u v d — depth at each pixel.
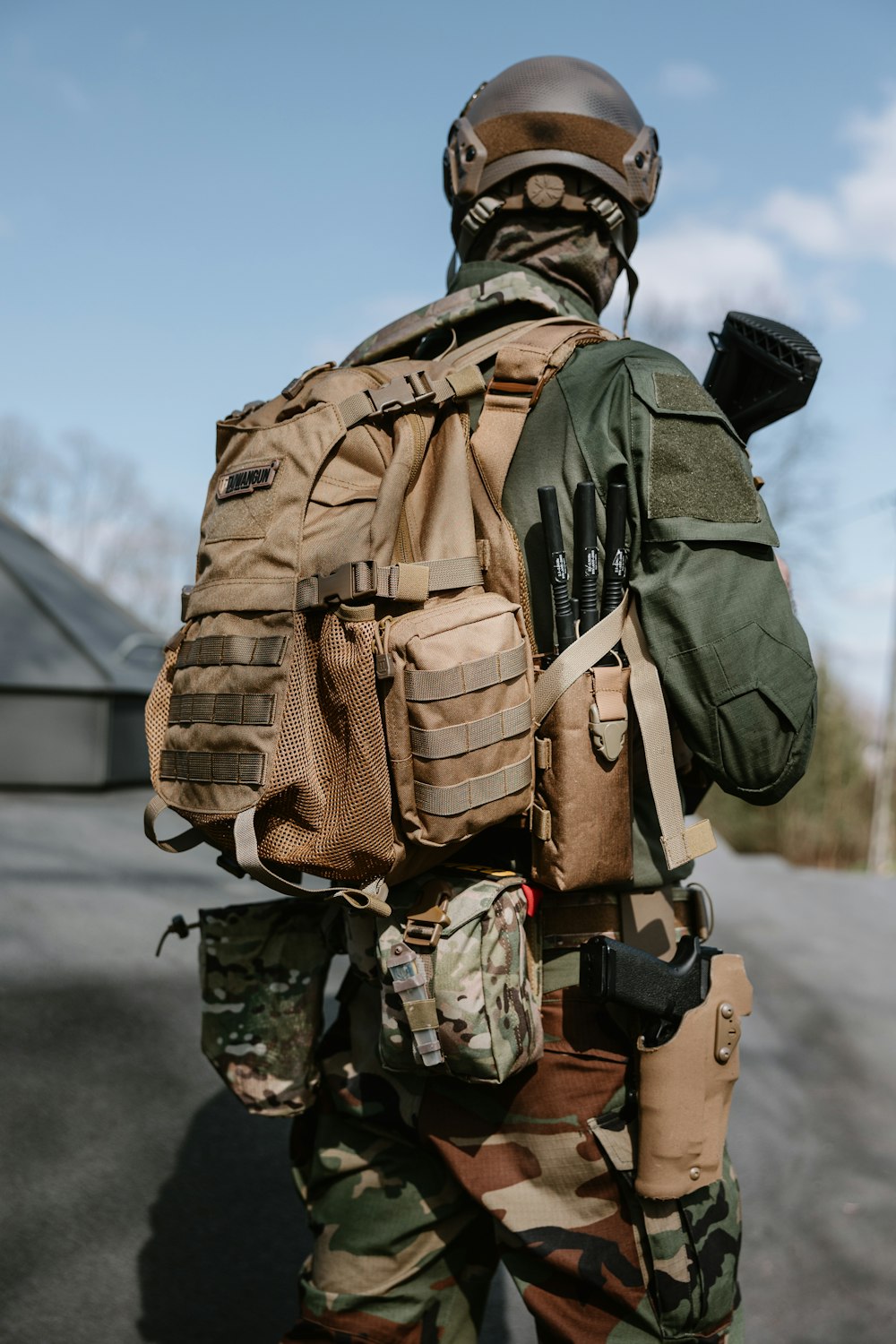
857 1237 2.82
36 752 6.17
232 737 1.27
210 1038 1.65
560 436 1.35
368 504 1.30
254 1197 2.62
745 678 1.26
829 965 4.82
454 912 1.27
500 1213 1.34
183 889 4.46
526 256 1.60
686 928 1.45
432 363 1.46
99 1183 2.56
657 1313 1.31
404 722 1.21
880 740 29.70
